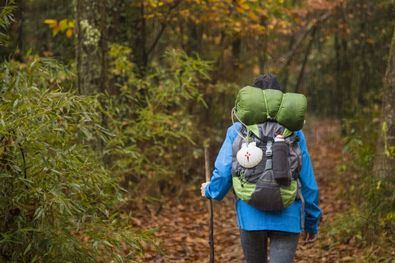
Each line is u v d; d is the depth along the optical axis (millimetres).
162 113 11469
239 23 14617
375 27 17578
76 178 5977
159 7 13672
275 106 5184
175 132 11633
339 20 18984
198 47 15984
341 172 12711
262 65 18016
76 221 5988
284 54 22312
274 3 15172
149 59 15570
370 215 8477
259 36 16578
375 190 8539
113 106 10609
